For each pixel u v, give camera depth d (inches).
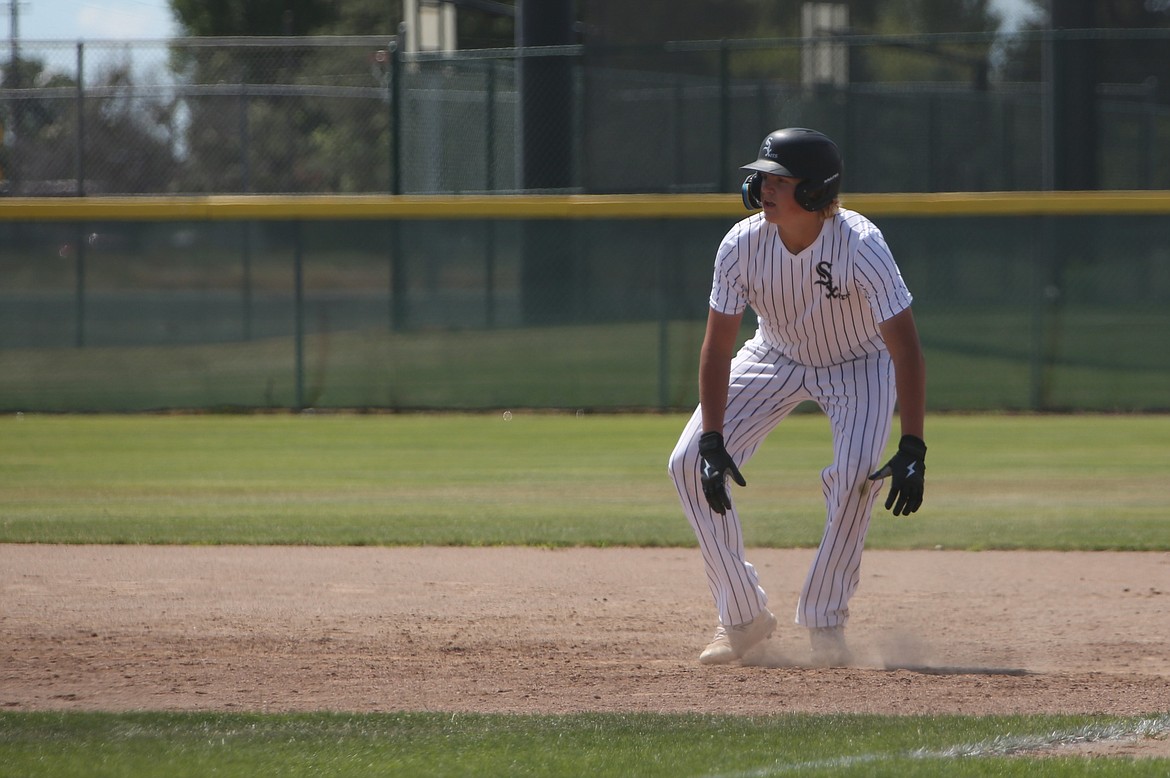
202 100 2669.8
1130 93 2581.2
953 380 1772.9
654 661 583.2
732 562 565.9
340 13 4530.0
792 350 562.6
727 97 2018.9
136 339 1822.1
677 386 1790.1
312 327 1812.3
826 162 511.2
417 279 1809.8
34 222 1817.2
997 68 2783.0
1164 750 431.8
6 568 805.2
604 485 1190.3
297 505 1071.6
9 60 2188.7
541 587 757.9
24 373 1814.7
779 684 536.7
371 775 401.1
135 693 521.0
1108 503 1087.6
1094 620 677.3
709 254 1775.3
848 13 3021.7
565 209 1787.6
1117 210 1728.6
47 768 408.2
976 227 1758.1
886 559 854.5
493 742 436.5
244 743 436.5
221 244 1813.5
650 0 2785.4
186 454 1403.8
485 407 1803.6
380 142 3038.9
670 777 397.1
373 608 697.6
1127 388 1745.8
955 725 457.4
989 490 1159.0
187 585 757.3
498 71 2242.9
